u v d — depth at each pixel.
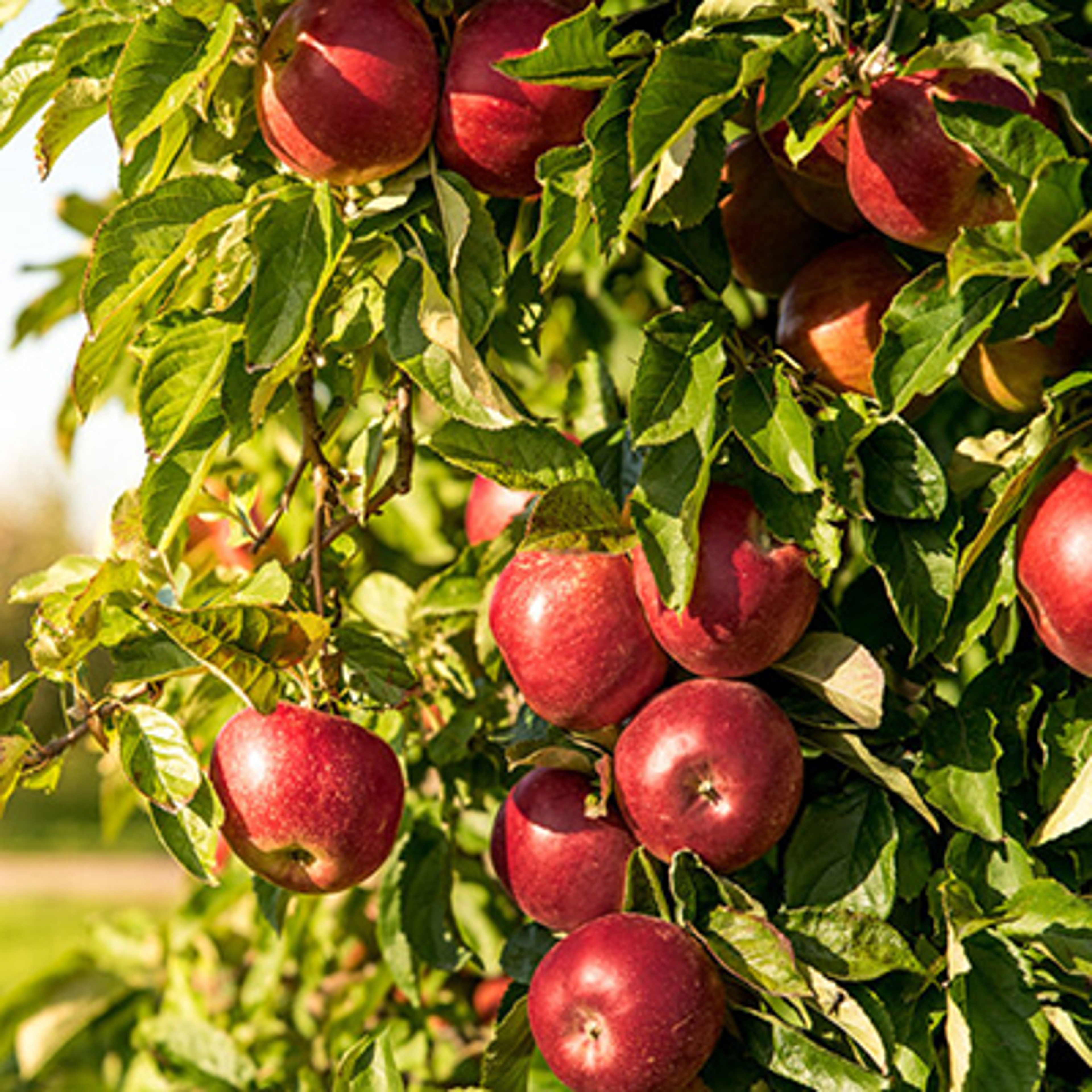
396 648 1.95
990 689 1.71
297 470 1.82
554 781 1.70
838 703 1.58
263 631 1.57
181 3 1.48
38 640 1.61
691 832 1.53
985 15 1.40
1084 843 1.68
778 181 1.90
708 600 1.51
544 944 1.80
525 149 1.54
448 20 1.62
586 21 1.46
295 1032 2.97
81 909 11.80
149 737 1.58
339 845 1.63
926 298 1.48
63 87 1.56
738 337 1.61
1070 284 1.45
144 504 1.55
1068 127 1.48
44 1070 3.10
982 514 1.62
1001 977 1.55
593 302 2.71
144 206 1.50
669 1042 1.47
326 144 1.49
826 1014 1.47
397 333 1.54
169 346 1.51
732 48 1.43
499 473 1.61
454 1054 2.80
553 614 1.57
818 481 1.53
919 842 1.68
